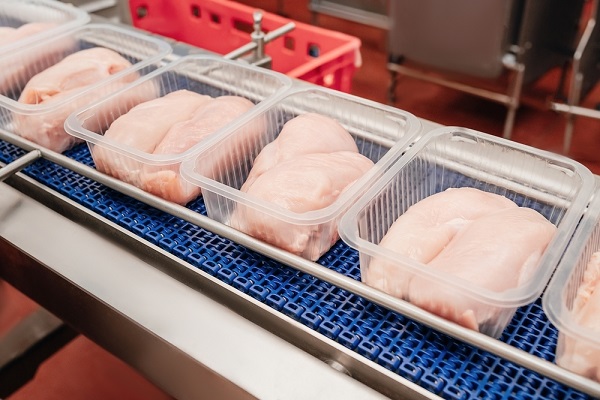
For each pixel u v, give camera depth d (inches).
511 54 80.9
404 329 27.2
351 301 28.6
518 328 27.2
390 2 85.4
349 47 60.5
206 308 29.7
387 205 31.9
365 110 38.6
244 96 42.8
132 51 49.4
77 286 31.4
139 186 35.1
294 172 31.9
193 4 73.2
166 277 31.6
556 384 24.6
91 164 39.2
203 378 27.8
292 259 27.6
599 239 29.3
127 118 37.8
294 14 139.9
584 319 24.4
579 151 90.0
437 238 29.1
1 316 64.0
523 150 33.4
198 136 36.3
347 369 26.8
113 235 34.1
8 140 38.0
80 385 58.6
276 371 26.4
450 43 82.3
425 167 34.8
